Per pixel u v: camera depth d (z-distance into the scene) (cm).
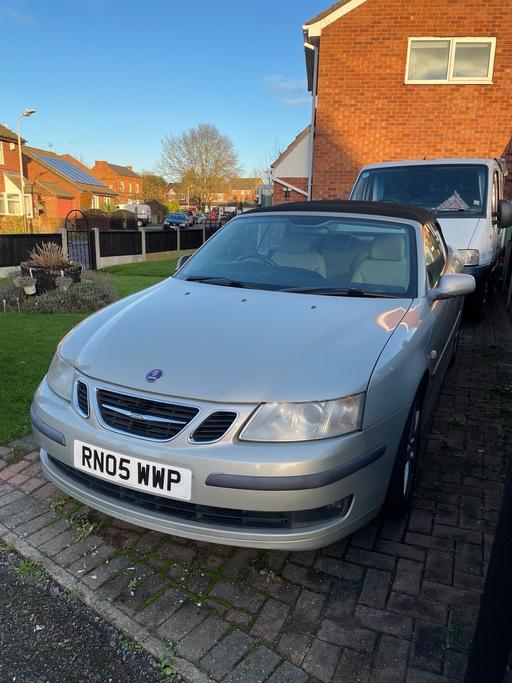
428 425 405
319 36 1169
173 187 7394
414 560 254
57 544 264
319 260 346
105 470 231
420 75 1151
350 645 206
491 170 721
